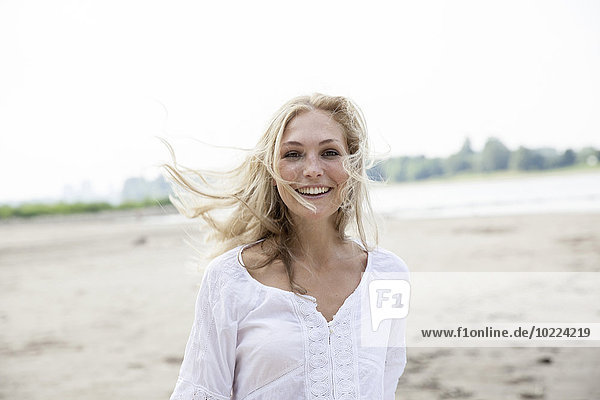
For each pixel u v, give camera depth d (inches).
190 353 68.8
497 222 660.1
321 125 71.0
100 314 325.4
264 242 76.0
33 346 264.5
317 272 73.2
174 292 377.7
